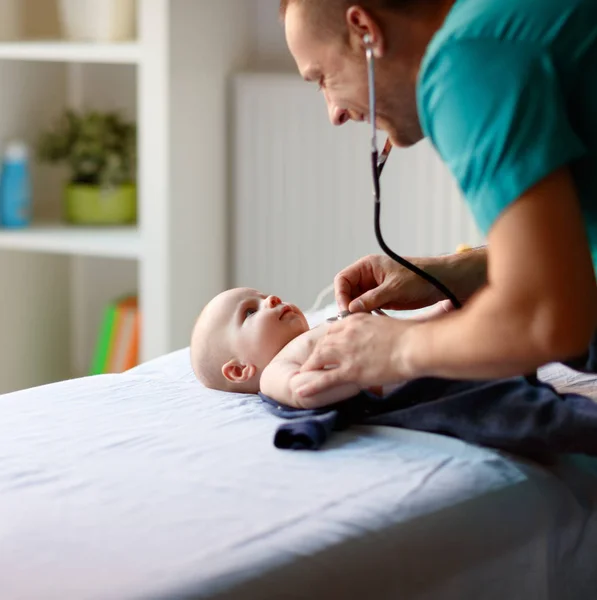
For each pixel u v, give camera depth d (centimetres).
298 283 284
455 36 106
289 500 113
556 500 123
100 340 290
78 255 323
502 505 118
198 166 274
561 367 163
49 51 266
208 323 164
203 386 164
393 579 106
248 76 278
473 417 129
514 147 103
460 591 113
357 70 121
